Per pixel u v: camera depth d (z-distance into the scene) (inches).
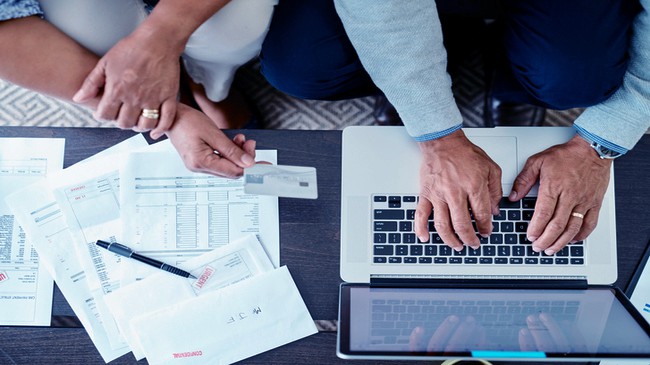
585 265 34.9
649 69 35.7
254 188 32.0
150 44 35.1
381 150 36.2
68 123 58.5
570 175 34.7
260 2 40.5
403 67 33.7
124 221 35.0
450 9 44.1
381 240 35.2
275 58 45.2
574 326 31.4
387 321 31.2
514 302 33.3
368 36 33.8
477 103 58.4
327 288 34.9
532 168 35.5
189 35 36.9
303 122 58.8
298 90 48.4
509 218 35.2
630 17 37.8
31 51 34.5
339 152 36.3
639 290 34.8
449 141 35.2
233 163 34.8
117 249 34.5
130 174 35.4
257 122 58.0
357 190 35.7
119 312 34.0
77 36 38.8
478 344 29.8
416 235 35.2
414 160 36.1
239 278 34.9
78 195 35.4
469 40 55.7
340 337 29.6
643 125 34.9
